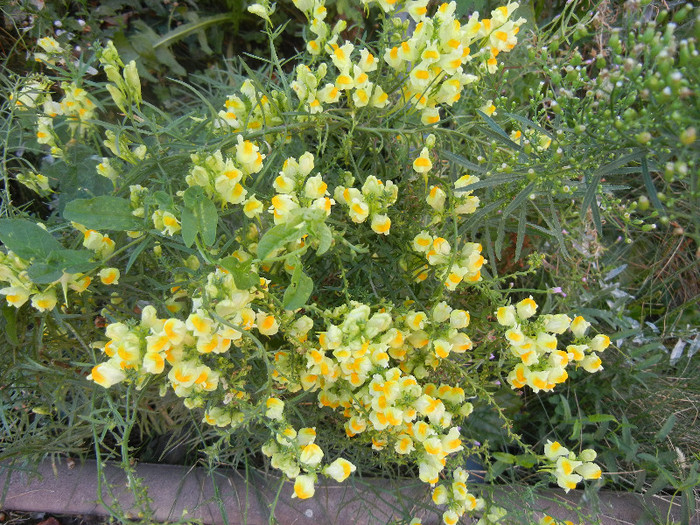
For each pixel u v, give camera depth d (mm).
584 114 322
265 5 351
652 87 248
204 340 282
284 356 362
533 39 527
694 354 555
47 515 486
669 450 485
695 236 286
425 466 336
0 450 447
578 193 362
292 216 275
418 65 325
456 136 446
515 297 556
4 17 547
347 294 325
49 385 400
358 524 444
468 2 570
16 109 426
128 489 343
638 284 610
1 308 333
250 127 371
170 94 631
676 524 441
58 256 294
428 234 357
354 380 325
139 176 347
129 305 404
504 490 427
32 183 437
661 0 554
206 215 284
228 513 439
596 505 430
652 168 320
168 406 463
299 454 305
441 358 361
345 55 333
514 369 357
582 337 364
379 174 429
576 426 449
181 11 635
